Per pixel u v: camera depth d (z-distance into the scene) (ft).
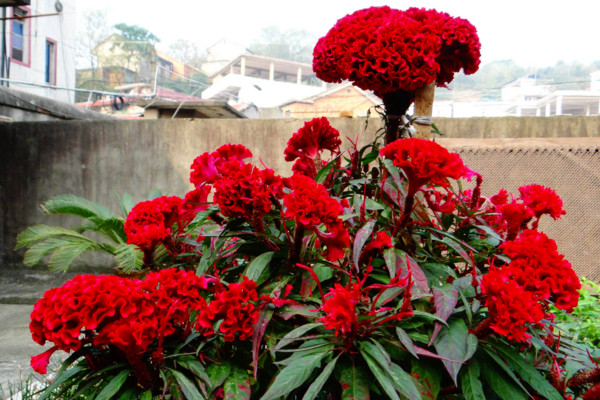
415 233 4.48
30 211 21.22
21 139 21.17
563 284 3.50
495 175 10.57
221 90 114.01
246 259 4.71
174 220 4.82
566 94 95.20
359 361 3.50
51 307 3.28
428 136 5.38
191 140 19.79
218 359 3.87
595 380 3.60
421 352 3.24
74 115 26.12
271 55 205.87
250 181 3.86
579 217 10.11
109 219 15.30
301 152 5.00
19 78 44.34
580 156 10.16
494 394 3.83
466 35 4.98
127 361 3.67
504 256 4.33
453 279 4.08
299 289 4.13
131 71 119.03
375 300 3.55
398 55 4.42
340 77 5.26
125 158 20.40
